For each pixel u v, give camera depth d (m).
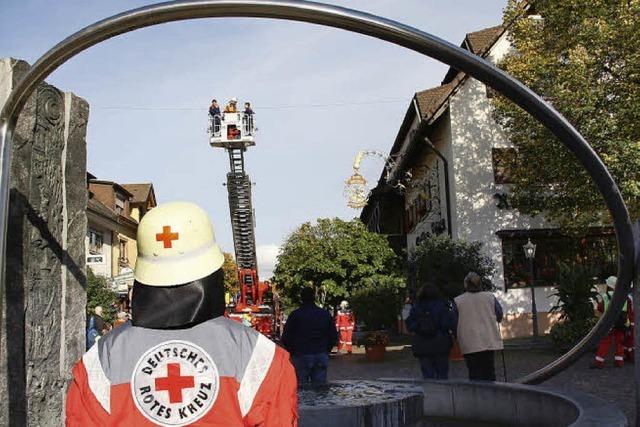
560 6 17.28
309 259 29.33
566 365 7.95
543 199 20.19
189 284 2.18
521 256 23.80
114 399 2.08
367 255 29.45
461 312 8.50
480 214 23.89
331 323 9.13
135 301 2.22
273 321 32.69
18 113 4.38
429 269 19.08
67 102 6.07
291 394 2.20
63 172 5.93
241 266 31.86
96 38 4.09
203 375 2.11
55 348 5.65
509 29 20.17
